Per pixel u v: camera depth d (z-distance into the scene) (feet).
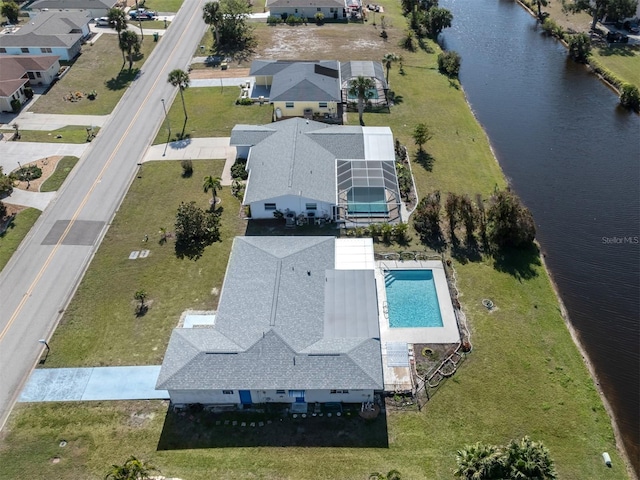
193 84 269.64
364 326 135.23
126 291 157.28
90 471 115.14
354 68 264.31
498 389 130.62
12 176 197.47
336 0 349.61
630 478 115.75
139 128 233.76
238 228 179.52
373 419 124.36
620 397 132.26
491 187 198.39
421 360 137.39
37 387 132.26
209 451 118.32
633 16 330.95
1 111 245.24
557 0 382.22
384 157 197.88
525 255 169.78
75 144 222.48
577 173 209.15
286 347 127.24
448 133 230.89
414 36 325.62
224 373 123.34
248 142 207.00
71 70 283.59
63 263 166.50
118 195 194.18
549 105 259.19
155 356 138.82
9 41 288.30
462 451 112.47
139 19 346.54
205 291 156.97
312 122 219.20
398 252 169.07
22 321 148.36
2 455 118.42
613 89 274.16
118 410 127.13
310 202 178.40
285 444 119.55
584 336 147.33
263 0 384.68
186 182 200.13
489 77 287.07
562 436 121.49
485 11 381.60
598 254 172.55
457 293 155.33
